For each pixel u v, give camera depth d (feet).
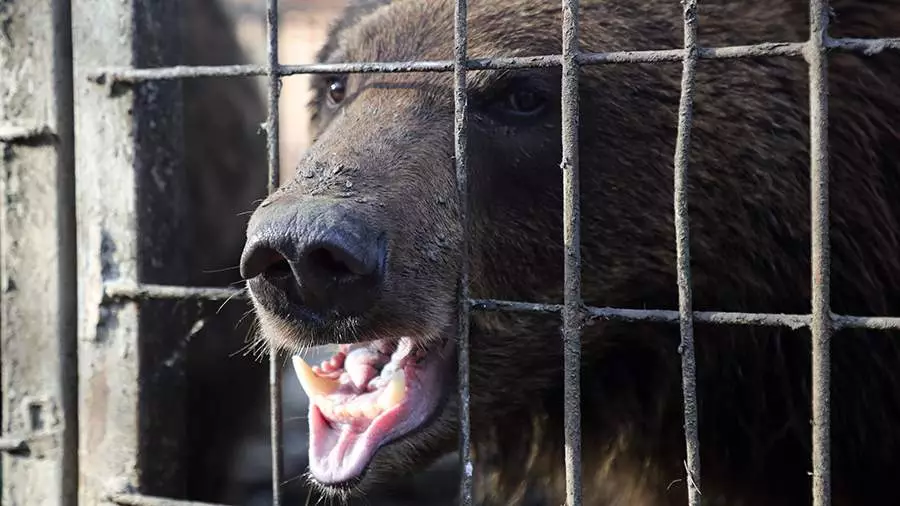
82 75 12.28
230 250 22.72
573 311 8.91
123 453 12.45
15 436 12.83
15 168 12.72
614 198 12.03
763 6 12.35
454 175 11.00
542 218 11.91
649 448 13.46
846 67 12.25
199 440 19.57
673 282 12.36
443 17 12.17
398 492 24.13
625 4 12.21
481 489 15.57
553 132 11.78
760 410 12.80
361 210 9.71
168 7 12.75
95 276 12.38
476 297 11.44
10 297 12.89
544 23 11.94
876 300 12.31
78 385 12.74
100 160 12.30
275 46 10.44
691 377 8.55
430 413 11.35
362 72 9.91
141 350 12.37
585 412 13.43
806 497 13.07
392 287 9.89
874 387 12.48
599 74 11.84
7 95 12.62
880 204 12.25
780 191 12.06
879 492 12.95
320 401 11.19
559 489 14.61
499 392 12.42
